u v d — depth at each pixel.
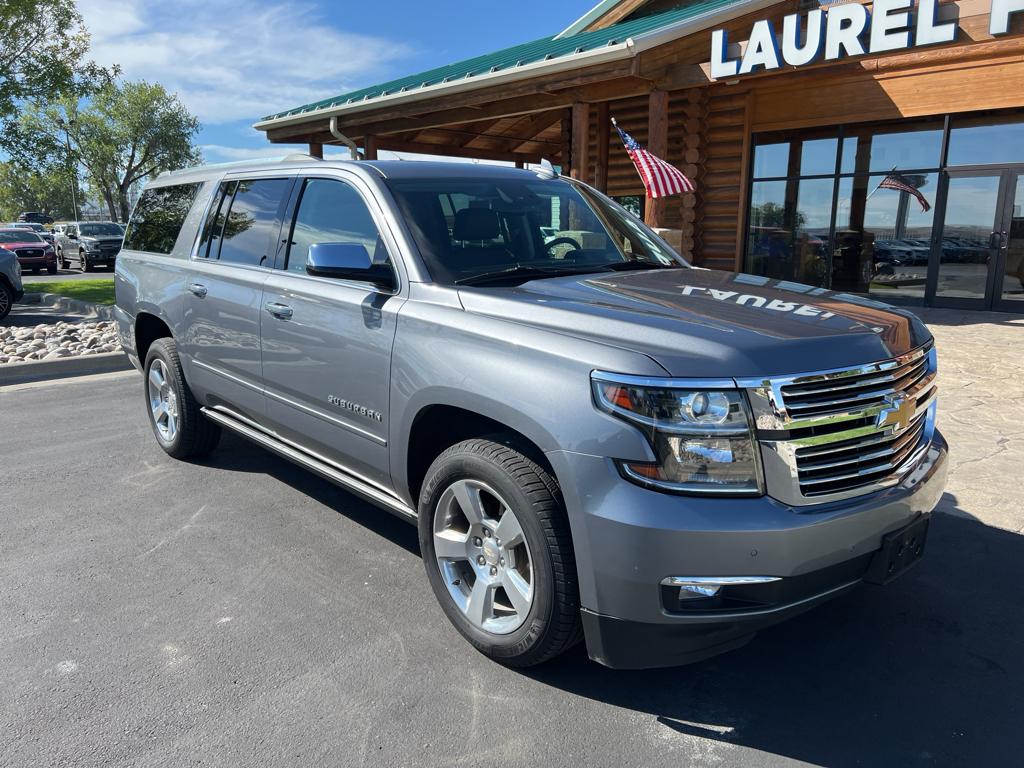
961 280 12.32
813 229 13.64
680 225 14.88
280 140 18.67
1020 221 11.62
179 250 5.04
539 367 2.65
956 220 12.22
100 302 14.44
